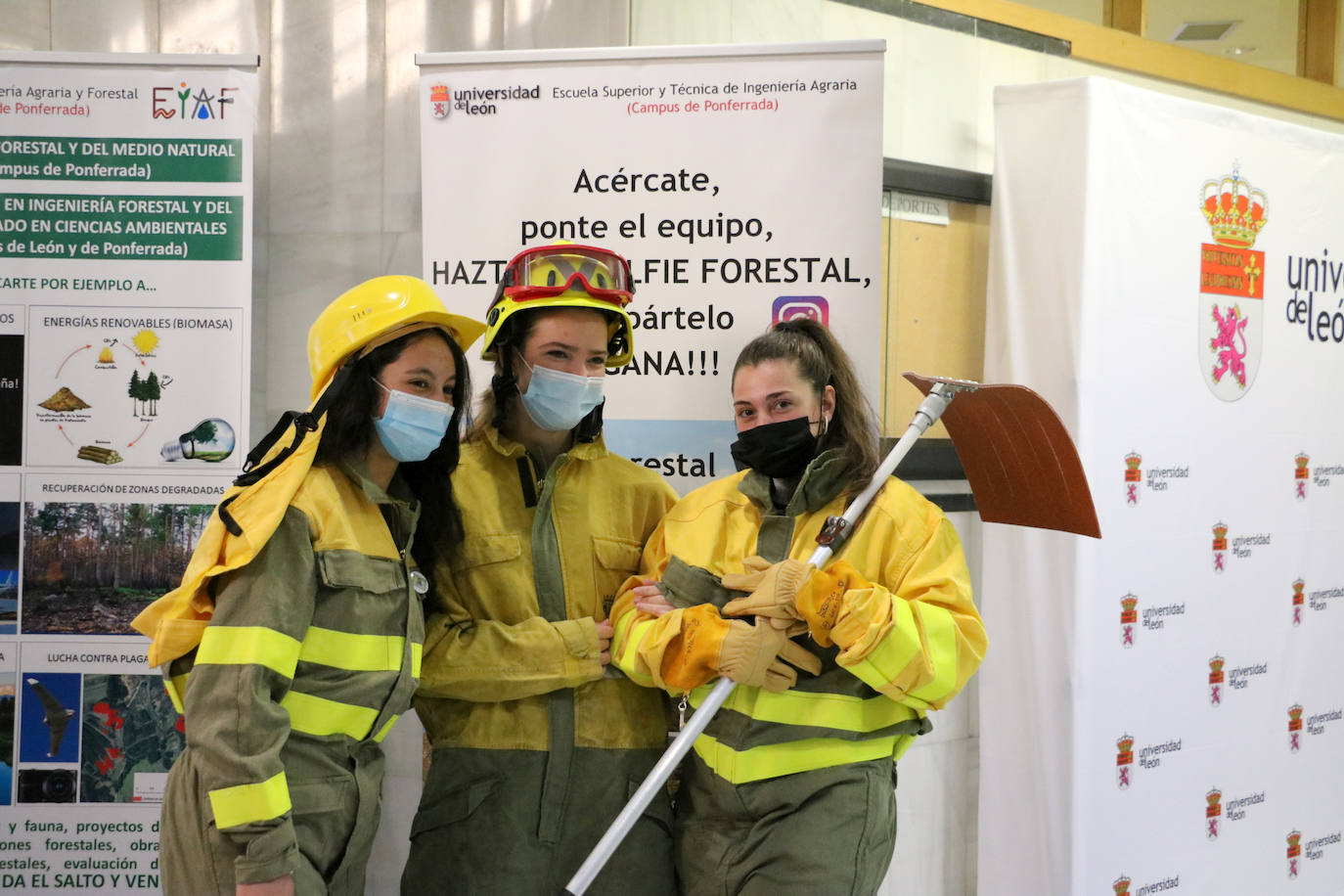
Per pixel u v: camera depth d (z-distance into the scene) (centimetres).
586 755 200
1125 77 373
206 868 159
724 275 248
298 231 295
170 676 170
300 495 169
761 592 182
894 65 326
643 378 251
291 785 165
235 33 293
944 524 193
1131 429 298
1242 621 322
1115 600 296
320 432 173
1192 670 312
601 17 289
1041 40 352
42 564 265
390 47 293
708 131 247
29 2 284
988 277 312
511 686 192
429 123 250
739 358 204
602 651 198
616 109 248
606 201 249
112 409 265
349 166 295
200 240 264
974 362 339
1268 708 329
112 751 267
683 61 246
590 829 199
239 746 154
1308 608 337
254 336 296
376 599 174
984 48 341
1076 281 290
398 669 177
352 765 175
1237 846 323
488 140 249
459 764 200
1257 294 322
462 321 185
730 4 301
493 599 200
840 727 186
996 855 300
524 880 195
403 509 186
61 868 266
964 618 183
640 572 212
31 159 263
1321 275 336
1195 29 391
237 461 266
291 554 165
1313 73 426
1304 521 335
